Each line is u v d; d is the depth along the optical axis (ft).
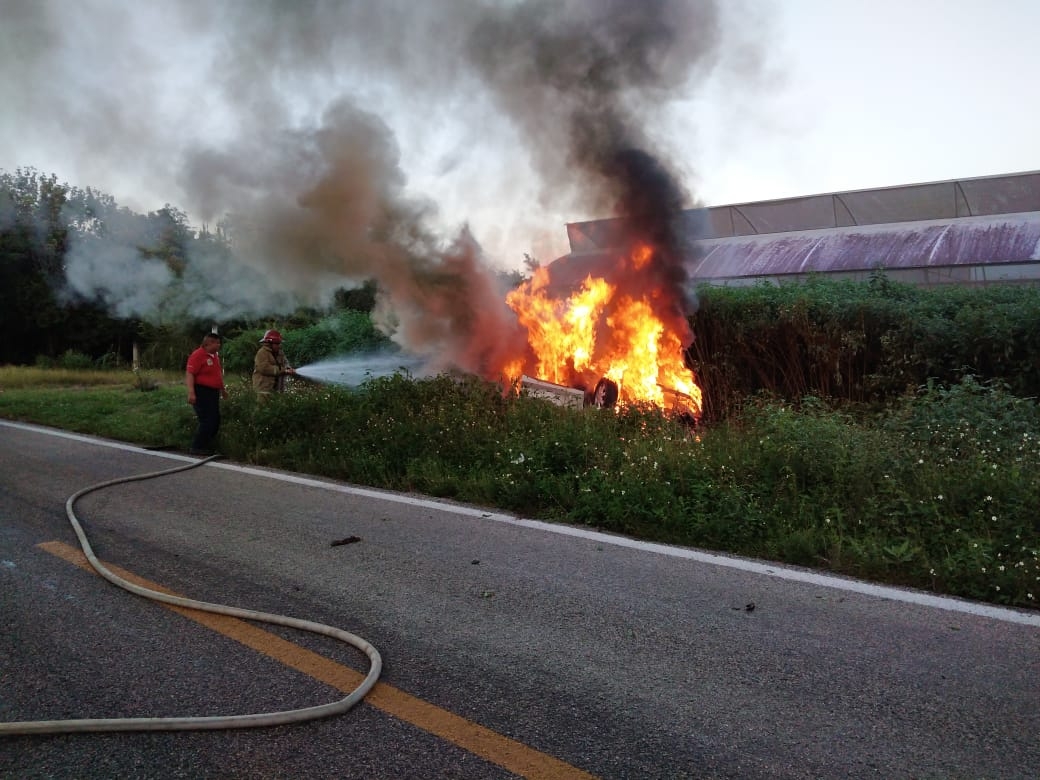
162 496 22.41
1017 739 9.32
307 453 28.12
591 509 19.36
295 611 13.37
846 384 30.09
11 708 10.14
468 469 24.27
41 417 41.47
